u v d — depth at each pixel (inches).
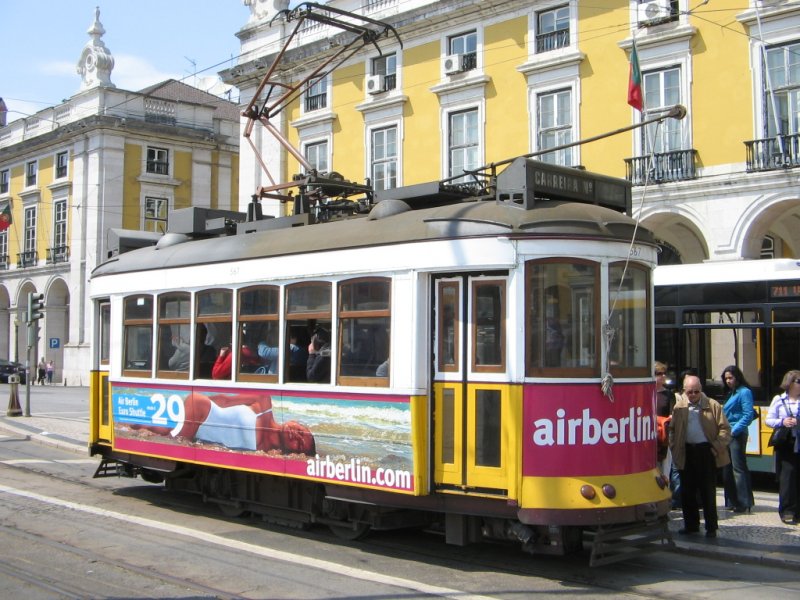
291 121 1178.6
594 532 301.6
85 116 1736.0
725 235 796.0
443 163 1010.1
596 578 307.9
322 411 352.8
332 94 1132.5
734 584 304.0
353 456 339.6
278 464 370.0
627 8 860.0
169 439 431.5
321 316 358.9
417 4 1028.5
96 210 1688.0
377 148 1087.6
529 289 304.3
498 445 304.2
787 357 498.0
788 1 759.1
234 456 392.8
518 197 319.3
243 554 343.3
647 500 310.5
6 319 2001.7
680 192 820.0
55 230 1809.8
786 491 401.1
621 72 865.5
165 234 503.8
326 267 357.4
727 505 446.3
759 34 757.3
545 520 292.4
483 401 309.6
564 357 304.7
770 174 764.0
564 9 914.7
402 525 349.1
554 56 911.0
